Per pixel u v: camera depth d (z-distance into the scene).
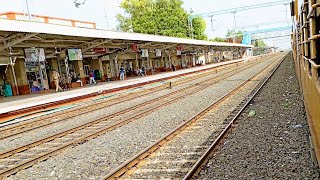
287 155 6.34
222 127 9.45
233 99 15.06
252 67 41.88
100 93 22.12
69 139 9.91
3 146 9.88
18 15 26.38
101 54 33.66
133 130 10.30
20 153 8.80
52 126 12.62
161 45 38.97
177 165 6.49
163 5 67.94
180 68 55.09
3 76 25.55
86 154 8.03
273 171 5.62
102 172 6.65
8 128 12.58
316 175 5.23
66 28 18.80
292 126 8.53
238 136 8.23
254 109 11.84
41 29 16.91
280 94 14.91
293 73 25.11
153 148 7.76
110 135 9.87
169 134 8.88
